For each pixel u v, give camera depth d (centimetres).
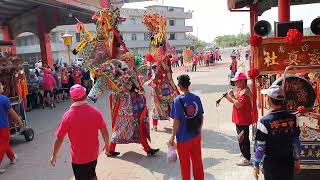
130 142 830
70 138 537
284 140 447
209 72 3425
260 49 638
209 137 968
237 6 867
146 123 834
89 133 536
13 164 831
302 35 616
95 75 829
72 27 6147
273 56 634
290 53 630
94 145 543
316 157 586
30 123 1324
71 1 1714
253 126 804
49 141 1031
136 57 874
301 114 594
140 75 868
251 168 712
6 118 754
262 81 687
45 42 2288
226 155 807
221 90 1947
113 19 830
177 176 700
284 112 454
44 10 2097
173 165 763
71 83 1991
